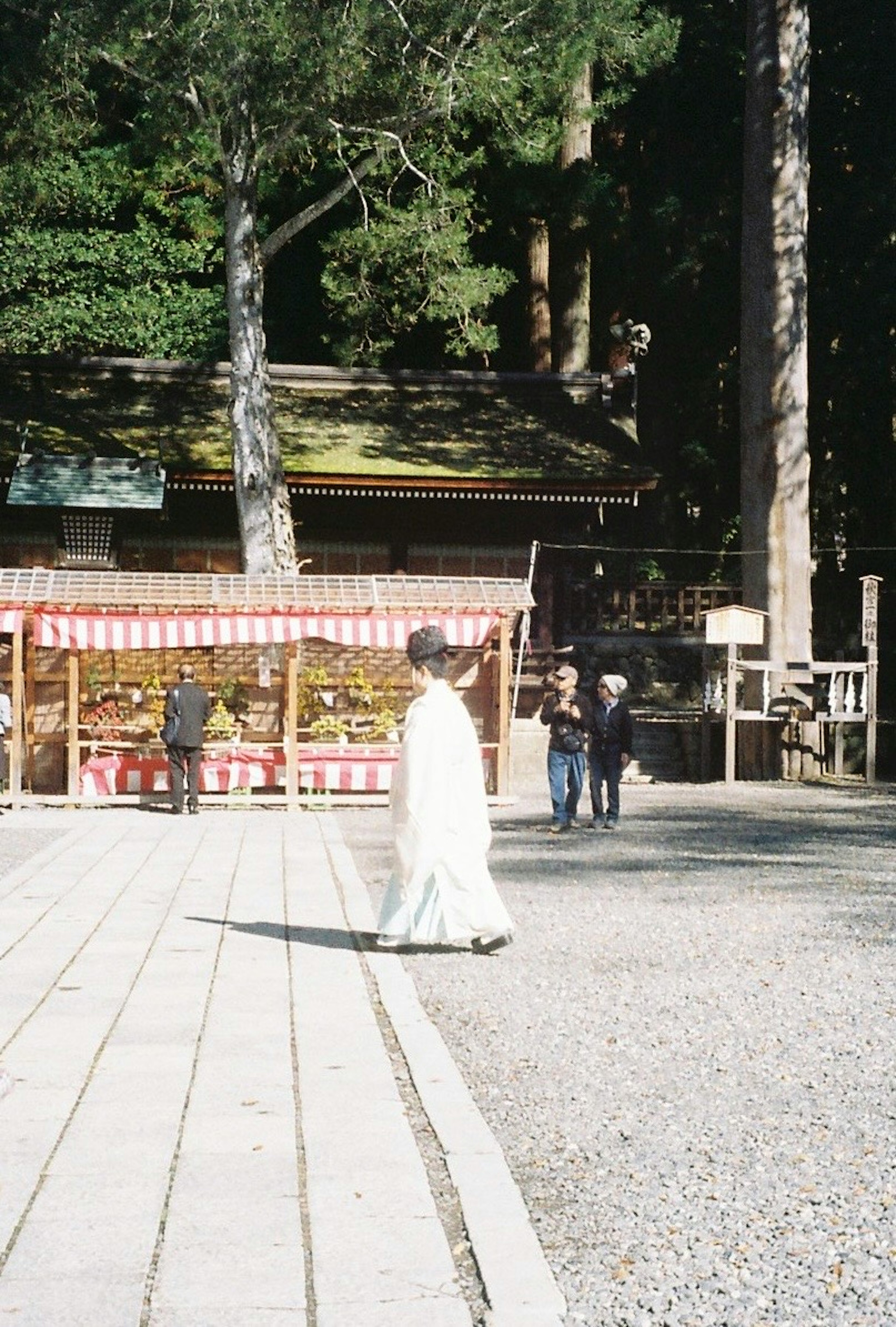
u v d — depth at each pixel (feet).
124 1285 11.72
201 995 23.90
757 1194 14.73
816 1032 21.98
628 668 99.71
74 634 64.54
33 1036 20.85
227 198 80.64
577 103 102.37
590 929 31.78
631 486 89.04
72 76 75.51
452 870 27.99
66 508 81.05
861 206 112.16
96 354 110.52
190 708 62.34
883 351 112.27
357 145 90.02
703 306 117.80
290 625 65.51
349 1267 12.21
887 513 123.65
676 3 114.83
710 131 120.37
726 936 30.91
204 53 70.33
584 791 75.31
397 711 69.77
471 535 93.61
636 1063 20.13
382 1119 16.72
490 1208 13.75
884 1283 12.38
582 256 116.47
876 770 88.02
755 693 85.15
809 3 111.45
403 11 73.20
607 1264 12.82
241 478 80.94
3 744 65.16
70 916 32.81
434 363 119.75
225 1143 15.69
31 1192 13.99
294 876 40.78
